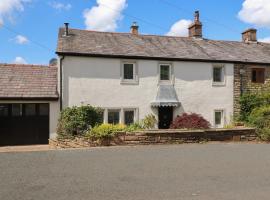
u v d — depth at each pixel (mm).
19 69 19750
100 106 18625
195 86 20406
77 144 14891
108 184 7664
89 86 18484
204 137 15352
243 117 20906
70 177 8266
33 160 10398
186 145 14227
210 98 20703
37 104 18203
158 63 19812
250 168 9547
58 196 6758
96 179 8094
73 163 9953
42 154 11594
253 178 8391
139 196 6805
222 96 20969
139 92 19391
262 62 21734
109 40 20953
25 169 9094
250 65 21656
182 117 19141
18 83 18500
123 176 8422
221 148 13359
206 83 20656
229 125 18891
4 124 17766
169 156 11312
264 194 7035
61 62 18125
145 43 21516
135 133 14398
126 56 19016
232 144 14711
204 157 11195
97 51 18828
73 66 18281
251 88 21672
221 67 21188
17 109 17984
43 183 7695
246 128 16234
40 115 18219
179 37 23750
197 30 24047
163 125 19844
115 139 14305
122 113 19047
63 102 18078
